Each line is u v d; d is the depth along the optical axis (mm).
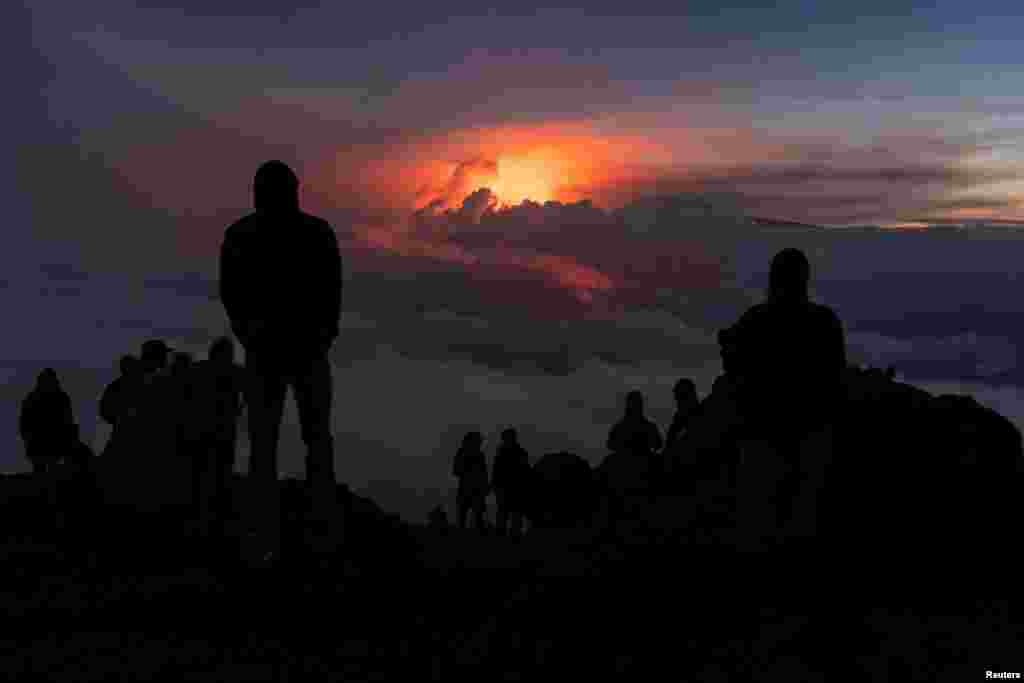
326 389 7133
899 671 5184
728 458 10211
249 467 6910
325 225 7035
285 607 6445
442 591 7152
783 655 5480
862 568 6363
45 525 8297
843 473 6844
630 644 5883
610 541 7582
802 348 6266
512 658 5785
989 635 5566
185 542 7793
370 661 5750
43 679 5195
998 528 6684
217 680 5281
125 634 5957
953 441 7047
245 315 6820
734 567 6504
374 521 8023
